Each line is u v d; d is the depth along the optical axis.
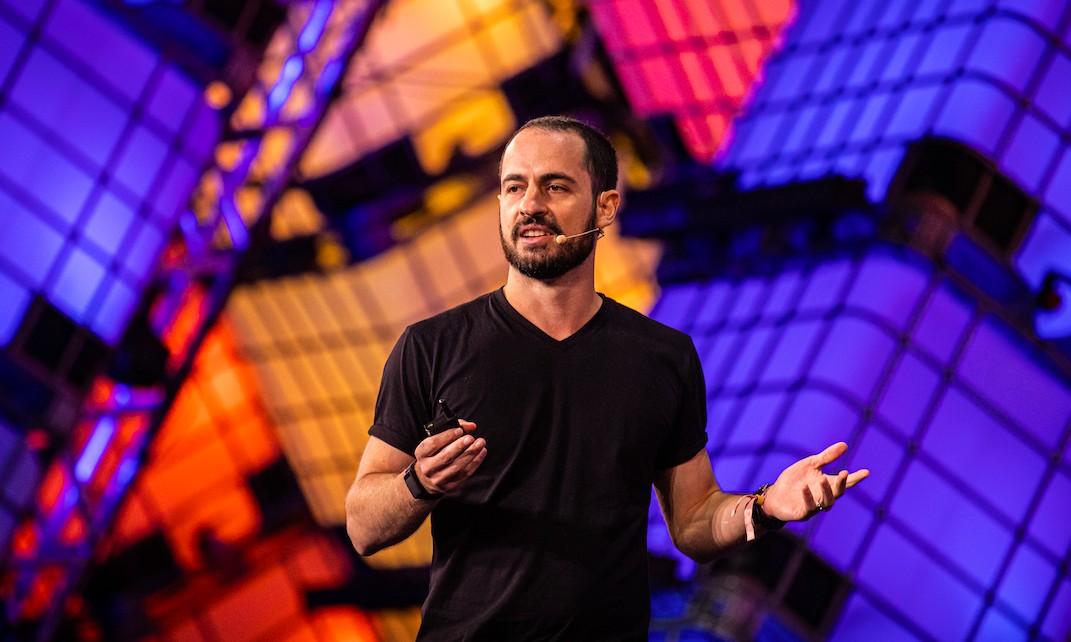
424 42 38.72
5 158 30.34
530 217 4.46
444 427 4.06
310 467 46.75
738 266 27.39
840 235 24.89
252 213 32.25
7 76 30.17
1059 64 24.83
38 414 29.52
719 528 4.65
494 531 4.38
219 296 32.03
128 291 31.34
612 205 4.65
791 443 22.08
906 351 22.77
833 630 20.50
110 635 42.44
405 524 4.18
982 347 23.22
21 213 30.41
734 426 23.45
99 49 30.81
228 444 46.38
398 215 39.75
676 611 20.91
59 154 30.86
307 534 46.19
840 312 23.58
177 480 45.25
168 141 31.78
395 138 40.12
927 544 21.47
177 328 44.16
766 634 20.25
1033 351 23.45
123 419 31.14
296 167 32.31
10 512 29.12
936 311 23.23
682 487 4.84
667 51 34.44
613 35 35.38
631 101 35.91
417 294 42.09
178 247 31.88
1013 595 21.62
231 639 44.19
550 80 37.47
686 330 27.14
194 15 30.31
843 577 20.81
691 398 4.73
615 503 4.42
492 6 37.25
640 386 4.53
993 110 24.03
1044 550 21.97
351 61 32.00
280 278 40.16
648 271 37.19
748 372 24.42
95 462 30.89
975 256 23.56
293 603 44.91
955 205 23.50
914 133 24.25
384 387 4.63
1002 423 22.67
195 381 45.00
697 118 34.47
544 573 4.33
